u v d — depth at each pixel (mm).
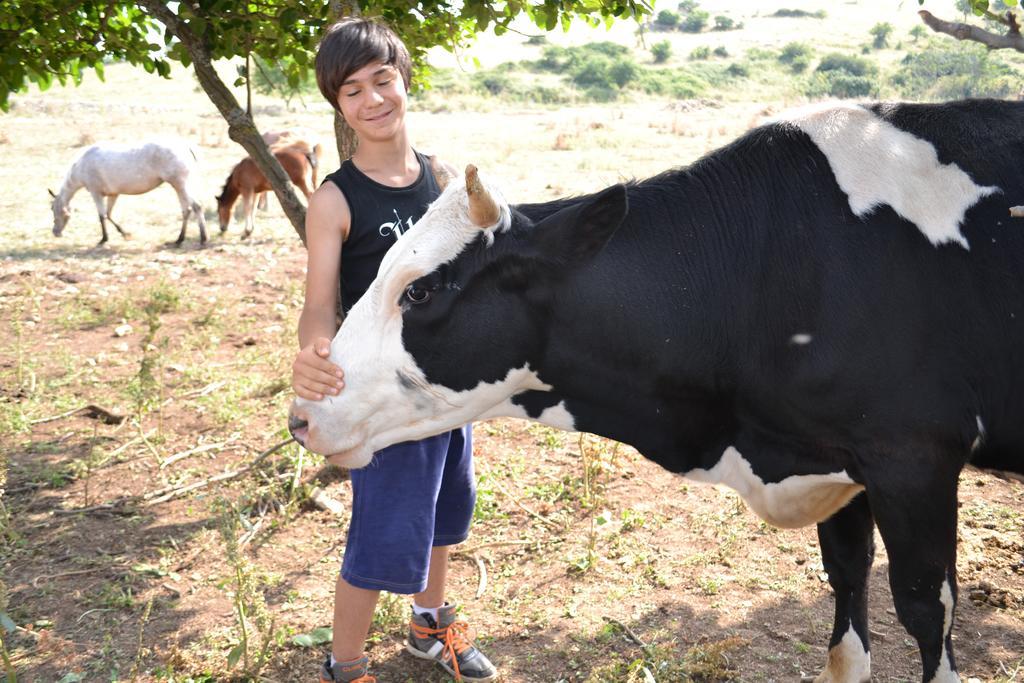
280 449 5422
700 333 2756
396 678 3447
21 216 15227
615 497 4797
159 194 18062
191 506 4812
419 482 2961
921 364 2637
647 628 3662
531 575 4109
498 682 3385
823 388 2684
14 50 5000
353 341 2666
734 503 4664
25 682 3416
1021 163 2803
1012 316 2688
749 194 2824
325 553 4371
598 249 2564
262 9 4949
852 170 2781
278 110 44938
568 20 5254
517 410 2967
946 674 2779
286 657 3545
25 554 4340
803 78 59844
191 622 3811
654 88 64250
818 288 2682
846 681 3135
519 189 16188
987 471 3059
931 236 2691
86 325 8297
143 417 6066
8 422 5793
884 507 2717
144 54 5379
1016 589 3816
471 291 2613
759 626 3658
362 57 2686
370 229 2848
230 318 8438
